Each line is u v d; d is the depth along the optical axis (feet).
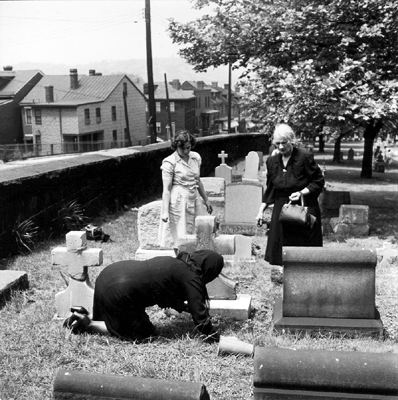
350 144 271.28
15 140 225.15
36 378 15.85
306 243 23.00
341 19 44.80
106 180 44.96
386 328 19.63
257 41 45.60
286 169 23.30
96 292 18.54
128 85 250.16
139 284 17.78
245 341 18.37
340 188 75.36
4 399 14.65
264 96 44.09
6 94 222.89
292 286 18.80
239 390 15.03
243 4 47.01
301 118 41.34
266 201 24.20
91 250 20.93
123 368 16.43
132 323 18.34
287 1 46.09
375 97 40.52
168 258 18.24
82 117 222.07
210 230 22.71
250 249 29.99
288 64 46.19
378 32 41.75
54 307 21.94
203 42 47.32
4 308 21.97
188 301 17.85
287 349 12.48
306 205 23.18
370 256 18.26
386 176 95.50
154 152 56.18
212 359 16.98
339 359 12.02
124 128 248.52
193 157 27.30
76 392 11.23
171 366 16.42
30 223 32.37
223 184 47.21
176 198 26.89
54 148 221.66
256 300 23.08
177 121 297.33
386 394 11.80
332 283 18.61
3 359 17.03
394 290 24.40
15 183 31.17
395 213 51.31
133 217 44.09
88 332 19.02
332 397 11.95
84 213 40.88
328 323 18.52
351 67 40.01
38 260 29.96
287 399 12.11
